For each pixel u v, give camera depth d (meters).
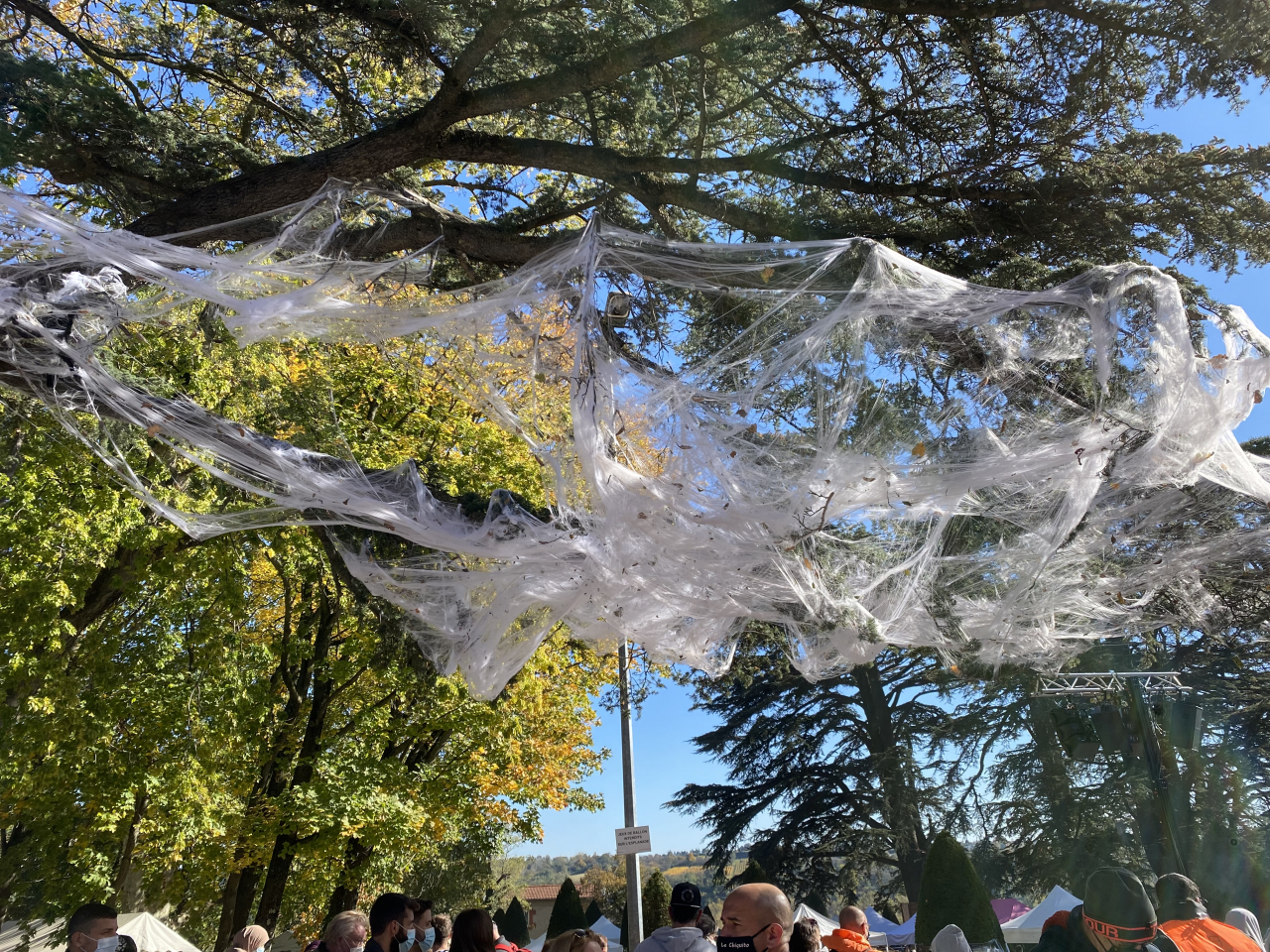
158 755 13.31
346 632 17.22
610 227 7.04
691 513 6.54
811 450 6.56
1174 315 6.19
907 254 7.19
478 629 8.00
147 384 7.00
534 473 14.46
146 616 13.99
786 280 6.68
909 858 27.28
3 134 6.84
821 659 8.52
